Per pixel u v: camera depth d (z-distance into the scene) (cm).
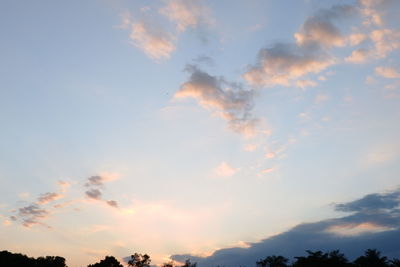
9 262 12812
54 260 14762
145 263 15000
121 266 14550
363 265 8769
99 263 14275
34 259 14200
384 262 8681
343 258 9244
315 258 9238
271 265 12650
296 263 9656
